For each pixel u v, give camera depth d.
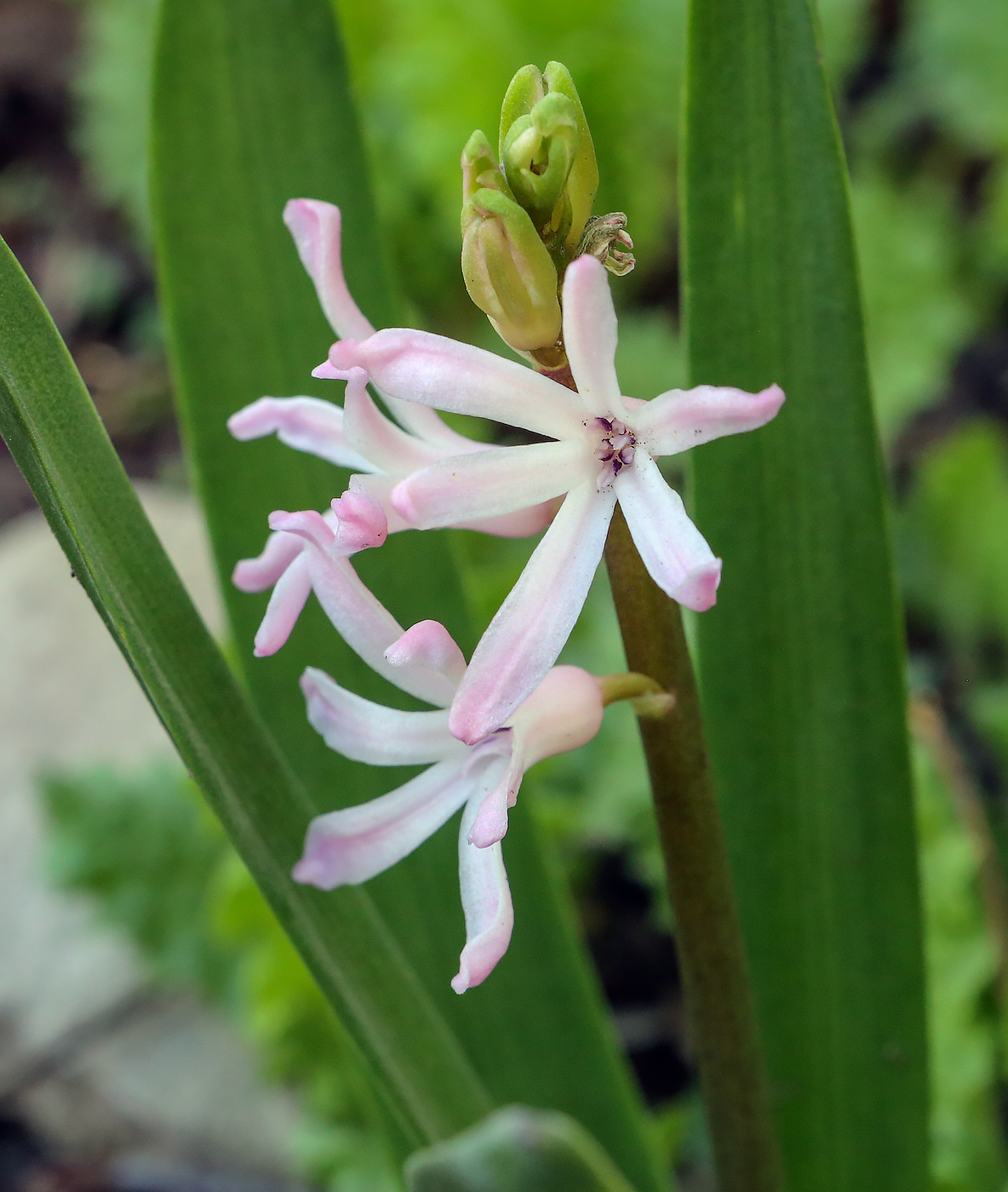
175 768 0.37
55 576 0.47
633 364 0.46
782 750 0.20
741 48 0.18
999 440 0.48
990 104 0.49
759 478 0.19
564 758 0.35
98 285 0.63
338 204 0.21
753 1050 0.18
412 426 0.15
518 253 0.14
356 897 0.16
